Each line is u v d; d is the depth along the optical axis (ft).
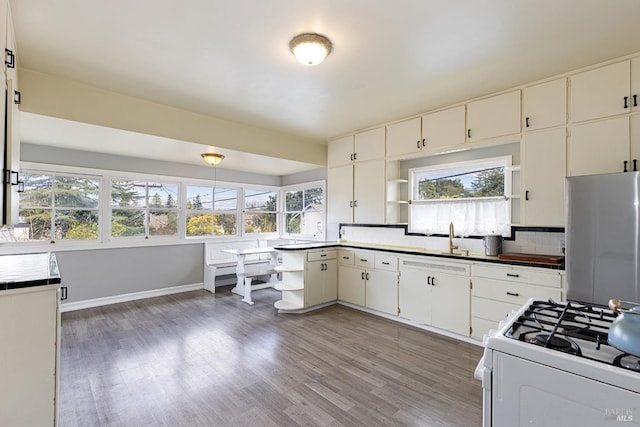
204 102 10.52
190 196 17.03
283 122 12.81
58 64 7.93
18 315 4.41
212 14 5.98
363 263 13.14
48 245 12.54
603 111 8.02
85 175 13.52
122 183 14.65
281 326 11.28
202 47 7.16
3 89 4.75
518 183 10.63
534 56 7.69
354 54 7.49
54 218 12.87
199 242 17.03
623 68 7.76
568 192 7.37
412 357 8.77
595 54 7.63
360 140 14.16
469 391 7.06
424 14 5.99
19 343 4.42
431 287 10.83
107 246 13.98
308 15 6.01
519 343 3.01
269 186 20.30
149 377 7.64
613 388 2.44
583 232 7.12
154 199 15.70
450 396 6.86
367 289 12.93
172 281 15.99
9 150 5.24
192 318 12.10
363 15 6.01
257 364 8.34
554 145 8.81
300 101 10.51
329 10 5.87
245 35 6.68
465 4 5.72
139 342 9.74
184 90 9.52
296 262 13.09
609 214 6.80
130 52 7.37
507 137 9.67
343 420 6.06
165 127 10.75
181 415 6.20
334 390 7.09
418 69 8.29
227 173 18.29
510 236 10.50
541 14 6.02
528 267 8.69
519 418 2.90
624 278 6.59
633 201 6.52
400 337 10.27
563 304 4.59
